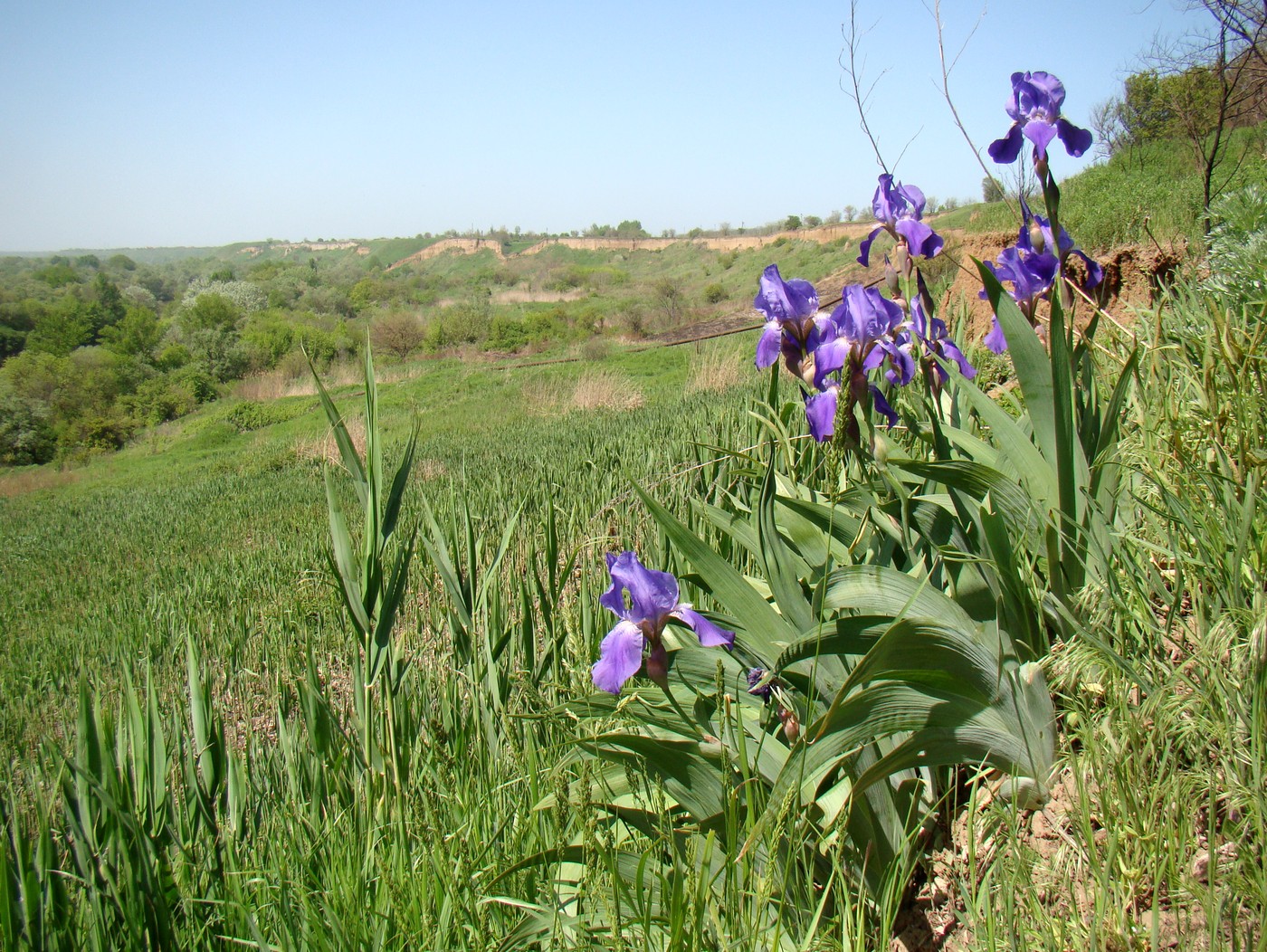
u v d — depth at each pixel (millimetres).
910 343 2318
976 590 2285
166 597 9344
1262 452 2193
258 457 24375
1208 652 1832
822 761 1877
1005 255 2695
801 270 53938
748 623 2105
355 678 3322
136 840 2412
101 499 23484
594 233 145500
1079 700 2102
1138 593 2113
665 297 52906
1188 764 1936
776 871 1994
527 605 3367
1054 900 1833
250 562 10211
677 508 5027
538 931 2127
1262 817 1561
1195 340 3053
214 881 2807
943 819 2305
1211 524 2131
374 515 2898
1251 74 8859
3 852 2264
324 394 2826
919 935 2025
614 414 18078
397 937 2279
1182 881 1595
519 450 14422
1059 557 2215
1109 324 3689
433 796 3014
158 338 66625
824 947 1812
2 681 7785
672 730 2221
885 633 1719
